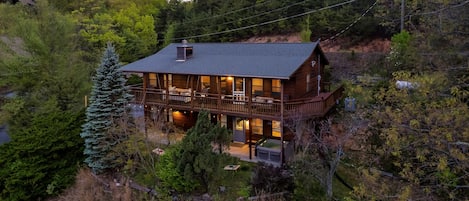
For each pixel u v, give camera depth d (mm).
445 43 13062
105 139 17750
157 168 16375
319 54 22156
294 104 17312
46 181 17250
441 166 8766
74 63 25609
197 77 21234
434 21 13109
